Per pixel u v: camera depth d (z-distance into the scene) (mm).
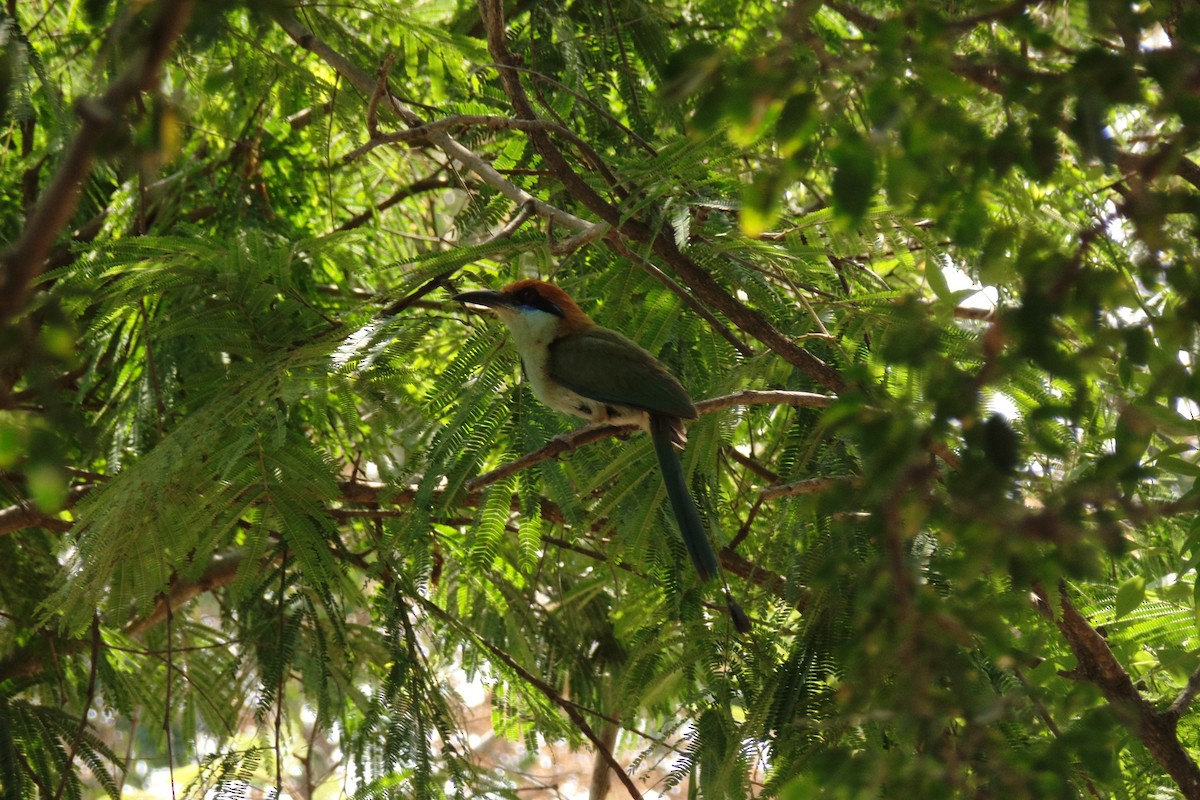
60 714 12555
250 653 13086
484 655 13016
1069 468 7309
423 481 10586
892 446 4902
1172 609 10391
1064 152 7656
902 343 5035
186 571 11281
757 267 11688
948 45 5184
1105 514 5207
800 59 5578
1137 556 10773
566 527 13680
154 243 11375
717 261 11570
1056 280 4898
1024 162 5027
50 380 4035
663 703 14703
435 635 13250
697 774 10258
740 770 9859
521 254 12805
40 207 3566
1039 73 5000
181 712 14758
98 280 10992
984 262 5117
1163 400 8016
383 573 12234
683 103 11875
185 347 12648
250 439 10281
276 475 10711
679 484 10680
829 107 5113
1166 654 10367
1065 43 6109
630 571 12617
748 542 13195
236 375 11359
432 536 11969
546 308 11500
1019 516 4914
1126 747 9672
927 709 5250
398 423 11281
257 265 11516
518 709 13367
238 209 14055
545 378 11258
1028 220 9203
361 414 12438
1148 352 5199
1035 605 8438
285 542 11453
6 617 13383
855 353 11188
